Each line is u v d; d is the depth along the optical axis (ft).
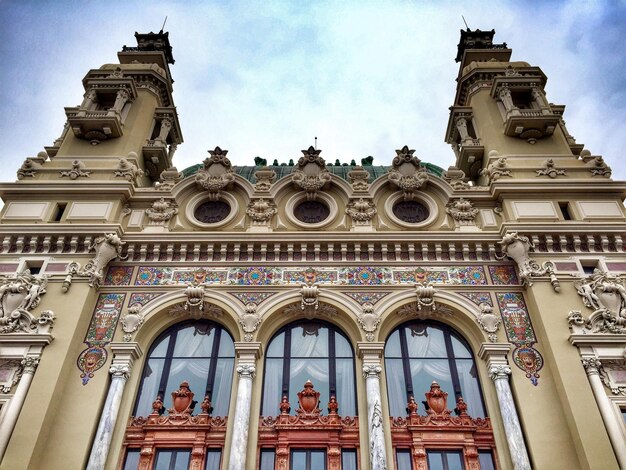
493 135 79.46
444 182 67.87
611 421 47.70
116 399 51.01
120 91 82.94
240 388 51.52
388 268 60.95
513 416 49.55
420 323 58.70
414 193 68.18
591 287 57.47
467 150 80.23
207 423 50.96
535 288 57.57
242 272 60.75
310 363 55.52
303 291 57.82
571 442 48.19
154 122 88.53
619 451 46.01
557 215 64.54
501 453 48.91
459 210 66.44
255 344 54.49
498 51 95.71
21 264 60.03
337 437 50.21
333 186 68.95
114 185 67.05
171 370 55.36
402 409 52.54
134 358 54.65
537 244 61.21
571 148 81.56
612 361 52.08
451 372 54.90
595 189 66.39
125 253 62.23
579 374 51.01
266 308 57.57
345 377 54.60
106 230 62.03
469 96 89.86
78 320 55.11
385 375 54.24
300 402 52.37
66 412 50.24
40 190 66.80
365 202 67.10
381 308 57.47
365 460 48.44
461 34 104.01
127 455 49.98
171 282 60.08
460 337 57.67
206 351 56.70
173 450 49.88
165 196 67.87
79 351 54.49
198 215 67.77
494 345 54.03
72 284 57.98
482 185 79.41
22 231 61.87
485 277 60.18
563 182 66.85
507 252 60.59
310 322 58.80
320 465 48.98
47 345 53.26
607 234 61.72
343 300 58.03
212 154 71.56
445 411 51.65
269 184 69.56
